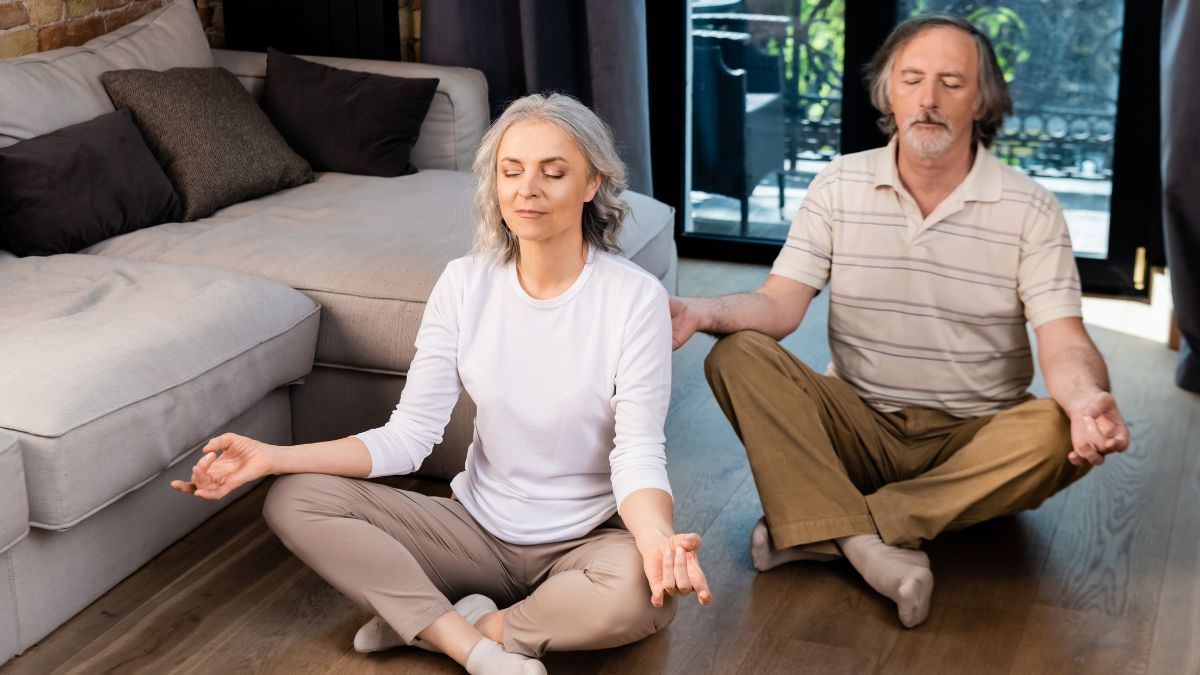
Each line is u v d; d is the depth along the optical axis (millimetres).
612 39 4121
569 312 2176
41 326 2533
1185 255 3430
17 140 3215
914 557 2424
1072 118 4129
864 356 2678
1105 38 4027
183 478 2654
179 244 3137
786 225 4582
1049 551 2662
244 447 2133
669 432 3242
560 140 2068
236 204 3543
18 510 2186
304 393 2998
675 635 2363
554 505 2242
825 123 4418
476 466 2334
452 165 4016
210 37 4492
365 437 2232
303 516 2168
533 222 2080
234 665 2268
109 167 3227
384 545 2176
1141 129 4031
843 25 4285
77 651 2305
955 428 2627
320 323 2916
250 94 3916
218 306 2691
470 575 2291
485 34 4312
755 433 2508
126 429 2350
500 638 2197
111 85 3480
